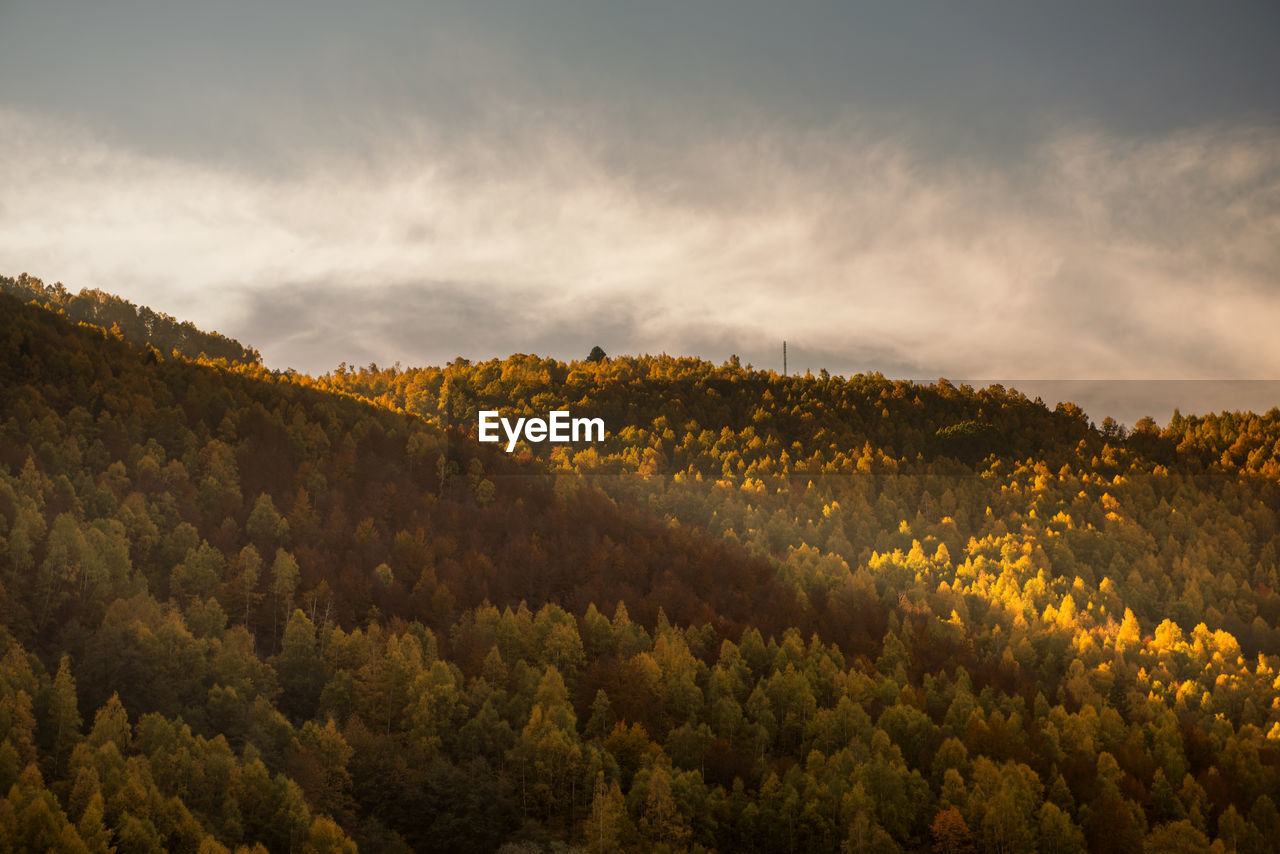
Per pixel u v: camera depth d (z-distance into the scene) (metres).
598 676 129.62
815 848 105.94
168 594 135.88
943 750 116.62
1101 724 131.50
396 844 100.00
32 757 94.56
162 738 98.31
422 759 110.44
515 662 133.00
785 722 125.81
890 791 109.69
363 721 117.00
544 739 109.44
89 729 102.81
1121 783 117.38
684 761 116.75
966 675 137.38
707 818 106.50
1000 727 121.44
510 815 105.06
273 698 118.12
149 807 88.69
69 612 123.19
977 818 107.19
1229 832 111.00
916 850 107.75
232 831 91.50
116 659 110.06
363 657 125.12
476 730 114.06
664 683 128.25
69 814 88.44
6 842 81.81
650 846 102.69
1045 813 106.44
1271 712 139.75
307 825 93.81
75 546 126.69
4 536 130.75
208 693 110.06
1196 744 130.25
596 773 108.19
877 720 127.75
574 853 100.25
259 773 96.50
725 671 134.12
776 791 110.31
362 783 106.94
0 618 115.81
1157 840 106.12
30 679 102.56
